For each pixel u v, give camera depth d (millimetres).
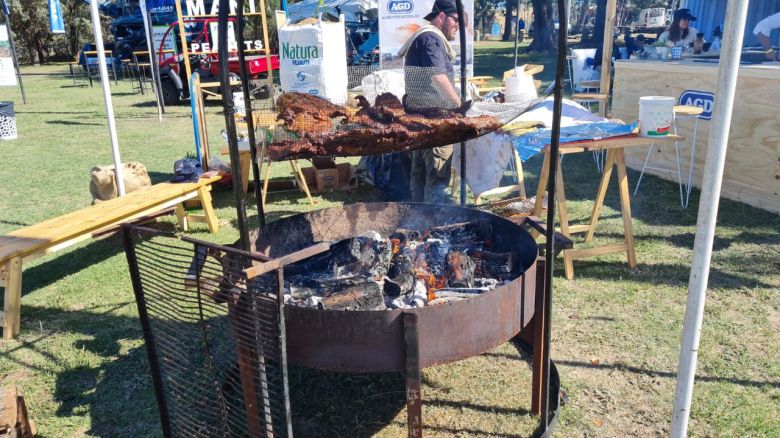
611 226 5426
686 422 2217
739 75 5672
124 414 3051
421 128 2699
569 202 6207
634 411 2943
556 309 3955
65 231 4273
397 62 4383
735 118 5797
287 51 7996
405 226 3695
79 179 7852
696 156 6371
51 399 3184
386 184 6941
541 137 4371
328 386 3297
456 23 4352
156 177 7863
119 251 5359
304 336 2299
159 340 2570
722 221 5387
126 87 19219
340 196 6820
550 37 24391
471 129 2729
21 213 6438
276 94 3068
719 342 3469
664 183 6734
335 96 3145
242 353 2387
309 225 3451
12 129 10930
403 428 2939
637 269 4496
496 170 4863
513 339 3682
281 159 2787
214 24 14406
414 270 3021
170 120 12625
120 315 4109
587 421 2885
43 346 3723
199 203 6469
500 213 4641
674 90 6562
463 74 3625
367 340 2250
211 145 9664
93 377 3379
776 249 4707
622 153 4340
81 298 4402
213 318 3740
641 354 3406
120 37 21125
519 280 2488
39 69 27969
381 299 2678
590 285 4281
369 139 2691
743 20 1743
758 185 5680
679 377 2170
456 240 3385
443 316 2252
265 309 2094
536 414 2951
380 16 8648
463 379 3287
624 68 7320
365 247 3164
